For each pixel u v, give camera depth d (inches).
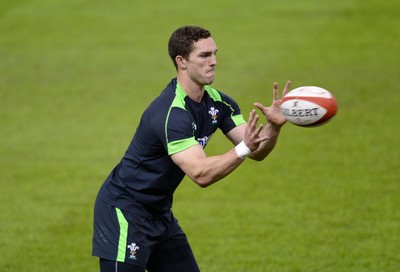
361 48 2608.3
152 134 814.5
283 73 2380.7
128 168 851.4
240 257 1218.0
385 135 1856.5
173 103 805.9
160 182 840.3
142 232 853.2
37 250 1255.5
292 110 793.6
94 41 2743.6
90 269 1184.2
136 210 853.8
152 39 2736.2
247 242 1279.5
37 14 3034.0
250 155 848.9
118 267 847.1
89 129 1958.7
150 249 860.6
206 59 797.2
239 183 1579.7
